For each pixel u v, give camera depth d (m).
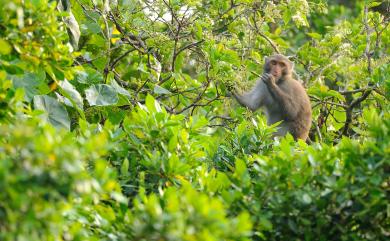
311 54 17.38
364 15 17.69
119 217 8.30
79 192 6.70
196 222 6.50
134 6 15.41
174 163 9.59
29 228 6.32
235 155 12.24
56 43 8.41
